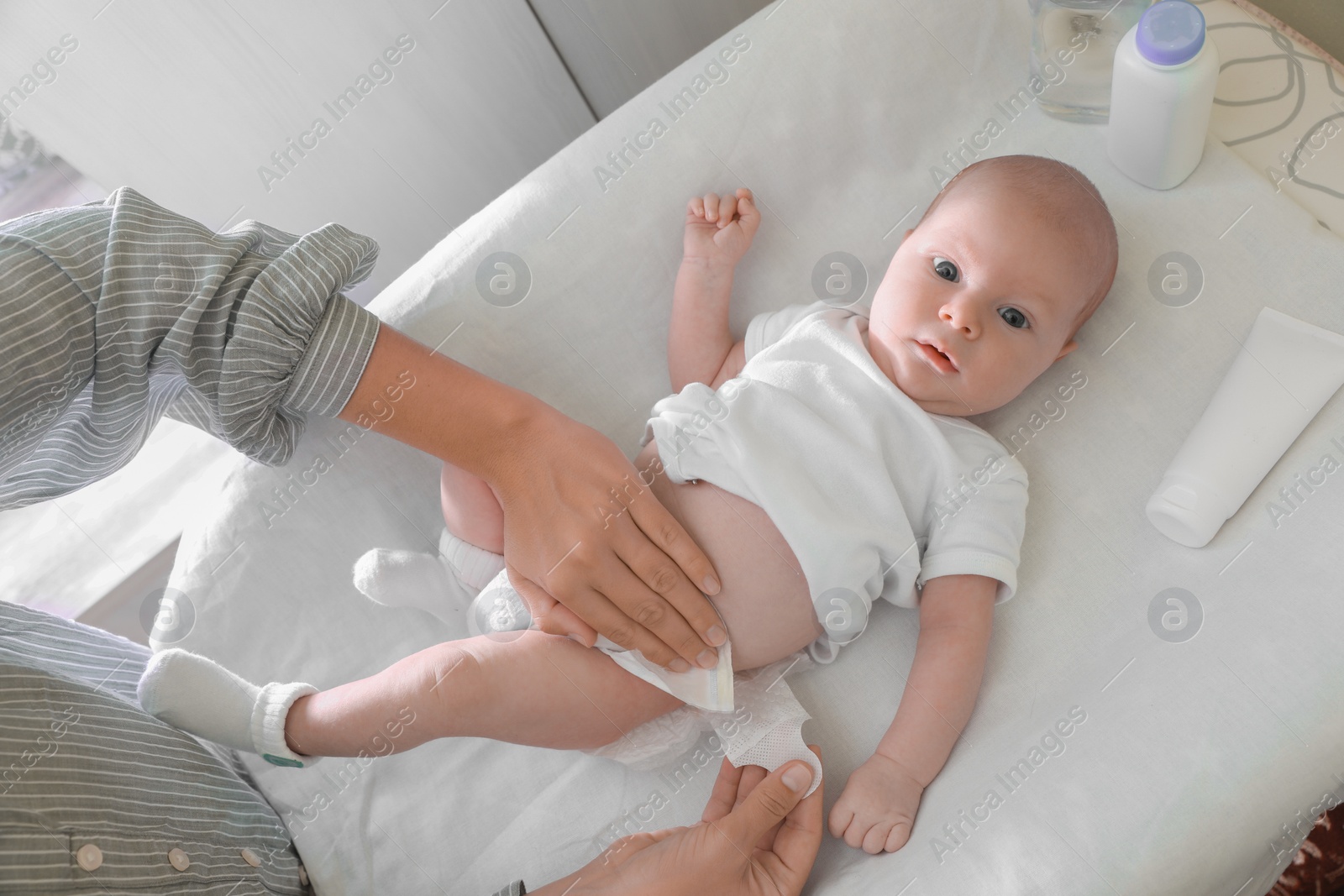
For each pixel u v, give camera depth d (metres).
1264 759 0.90
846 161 1.29
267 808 1.09
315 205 1.54
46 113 1.25
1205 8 1.28
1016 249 1.09
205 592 1.17
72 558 1.51
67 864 0.77
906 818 1.02
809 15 1.24
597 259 1.26
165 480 1.57
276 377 0.98
